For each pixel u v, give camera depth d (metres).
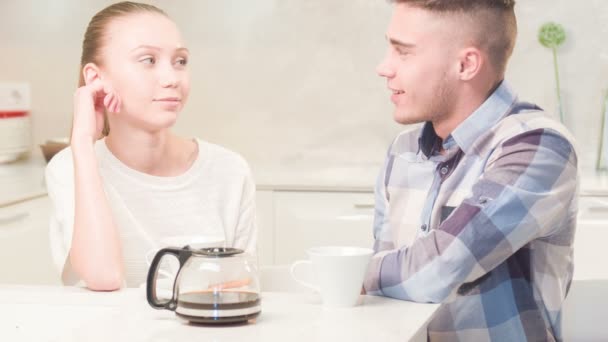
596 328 1.75
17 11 3.46
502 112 1.59
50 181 1.67
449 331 1.57
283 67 3.45
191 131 3.49
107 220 1.50
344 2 3.41
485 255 1.41
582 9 3.29
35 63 3.47
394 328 1.13
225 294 1.13
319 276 1.26
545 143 1.49
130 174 1.67
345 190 3.01
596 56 3.29
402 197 1.74
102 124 1.66
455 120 1.62
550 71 3.32
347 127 3.44
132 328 1.12
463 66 1.57
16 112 3.30
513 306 1.54
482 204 1.43
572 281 1.75
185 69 1.67
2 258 2.43
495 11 1.56
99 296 1.38
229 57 3.46
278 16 3.44
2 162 3.27
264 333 1.09
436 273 1.37
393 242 1.74
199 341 1.05
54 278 2.81
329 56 3.43
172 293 1.23
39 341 1.29
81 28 3.47
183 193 1.70
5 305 1.30
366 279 1.42
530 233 1.45
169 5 3.45
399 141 1.79
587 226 2.86
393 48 1.60
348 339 1.07
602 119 3.28
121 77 1.62
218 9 3.45
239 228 1.77
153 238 1.67
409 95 1.59
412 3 1.56
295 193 3.03
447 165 1.65
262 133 3.48
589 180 3.00
